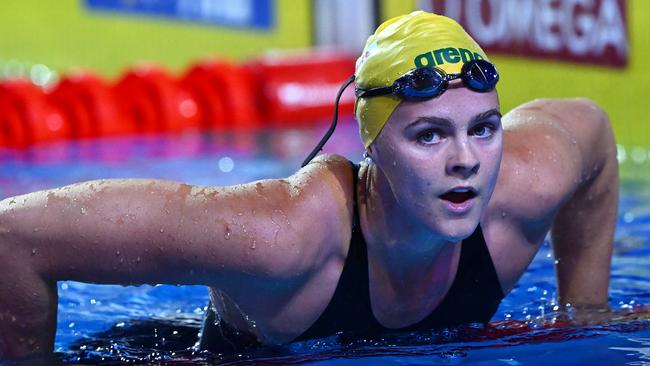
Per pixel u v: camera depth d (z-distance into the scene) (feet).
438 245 21.24
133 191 20.04
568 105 26.17
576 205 26.05
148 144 67.82
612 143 26.43
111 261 20.01
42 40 84.94
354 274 21.56
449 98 18.67
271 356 22.08
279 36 95.86
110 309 29.40
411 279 21.98
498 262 23.32
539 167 23.54
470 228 19.36
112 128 72.64
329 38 92.94
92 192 20.08
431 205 19.21
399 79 18.98
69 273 20.42
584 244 26.53
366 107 20.13
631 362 20.75
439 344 22.43
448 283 22.63
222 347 23.68
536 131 24.44
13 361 21.58
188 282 20.74
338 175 21.59
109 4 88.99
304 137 70.18
